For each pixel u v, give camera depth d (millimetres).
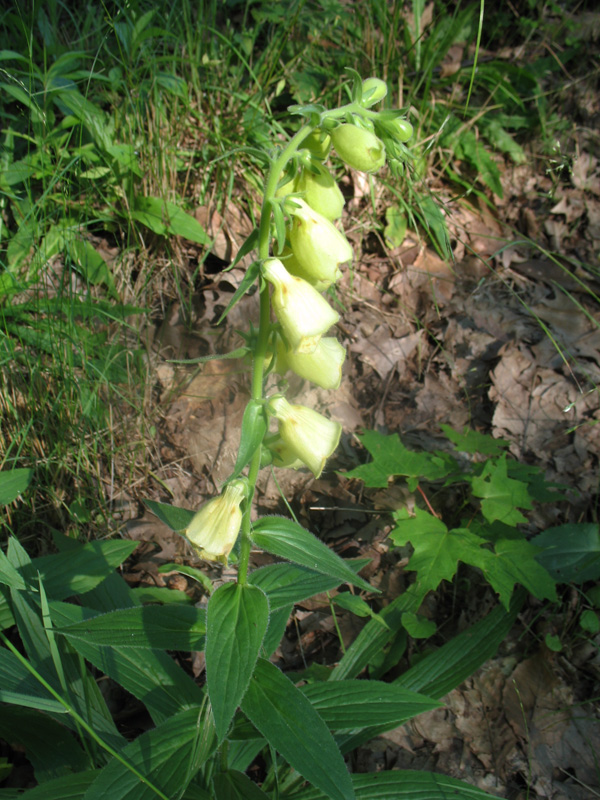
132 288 698
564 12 963
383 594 542
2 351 574
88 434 589
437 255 771
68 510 559
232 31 792
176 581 542
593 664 492
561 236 801
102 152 687
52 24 758
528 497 519
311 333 308
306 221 306
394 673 505
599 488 589
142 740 354
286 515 592
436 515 585
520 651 507
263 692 338
